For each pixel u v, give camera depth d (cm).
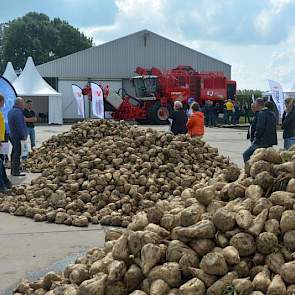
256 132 1048
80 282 436
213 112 3819
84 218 818
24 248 689
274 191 436
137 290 393
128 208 848
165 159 984
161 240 421
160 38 5228
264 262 385
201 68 5375
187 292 368
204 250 397
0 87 1428
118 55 5141
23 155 1402
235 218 402
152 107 3750
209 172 995
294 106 1153
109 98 3731
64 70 5000
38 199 922
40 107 4581
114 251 426
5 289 534
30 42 9844
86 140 1368
